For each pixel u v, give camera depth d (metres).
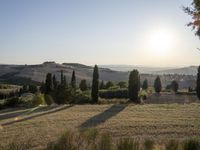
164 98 67.12
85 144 13.02
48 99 56.78
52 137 25.02
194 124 29.91
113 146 13.16
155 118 34.28
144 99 65.00
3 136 26.47
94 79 58.56
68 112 41.97
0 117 39.94
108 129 28.22
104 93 67.75
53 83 71.81
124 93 67.44
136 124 30.47
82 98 59.22
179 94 77.88
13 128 30.98
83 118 35.78
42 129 29.56
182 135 25.09
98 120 33.88
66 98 57.81
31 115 40.56
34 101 55.38
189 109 41.22
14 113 43.78
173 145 13.80
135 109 43.03
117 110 42.50
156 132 26.48
